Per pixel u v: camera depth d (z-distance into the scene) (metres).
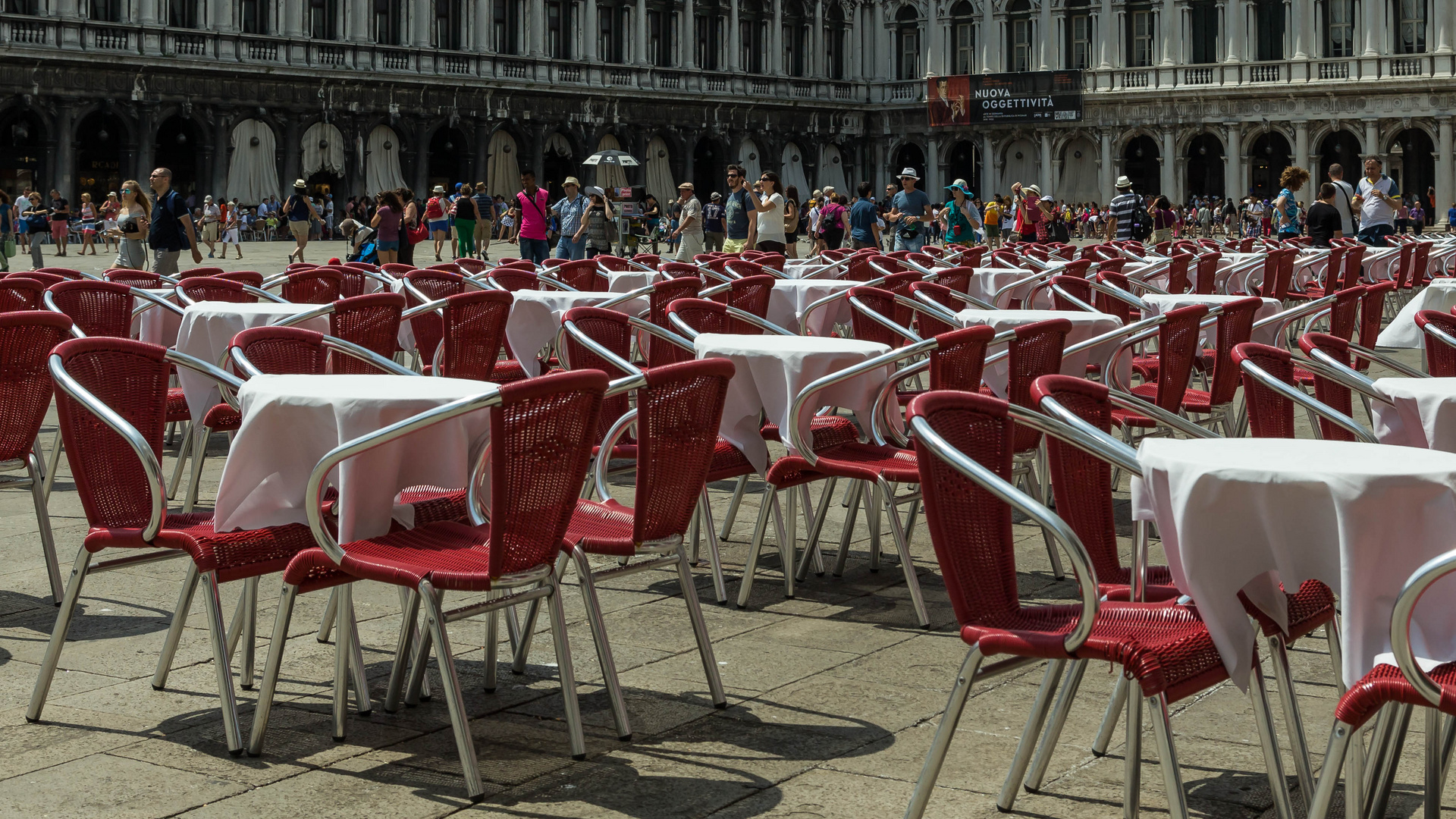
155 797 5.82
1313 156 69.12
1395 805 5.84
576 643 7.93
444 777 6.07
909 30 77.62
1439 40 65.94
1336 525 5.00
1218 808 5.82
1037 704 5.74
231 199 59.47
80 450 6.75
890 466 8.58
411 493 7.68
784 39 76.19
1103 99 72.25
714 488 12.23
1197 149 72.88
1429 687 4.58
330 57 61.75
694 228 31.73
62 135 55.72
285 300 13.84
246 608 7.05
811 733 6.60
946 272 16.33
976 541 5.46
